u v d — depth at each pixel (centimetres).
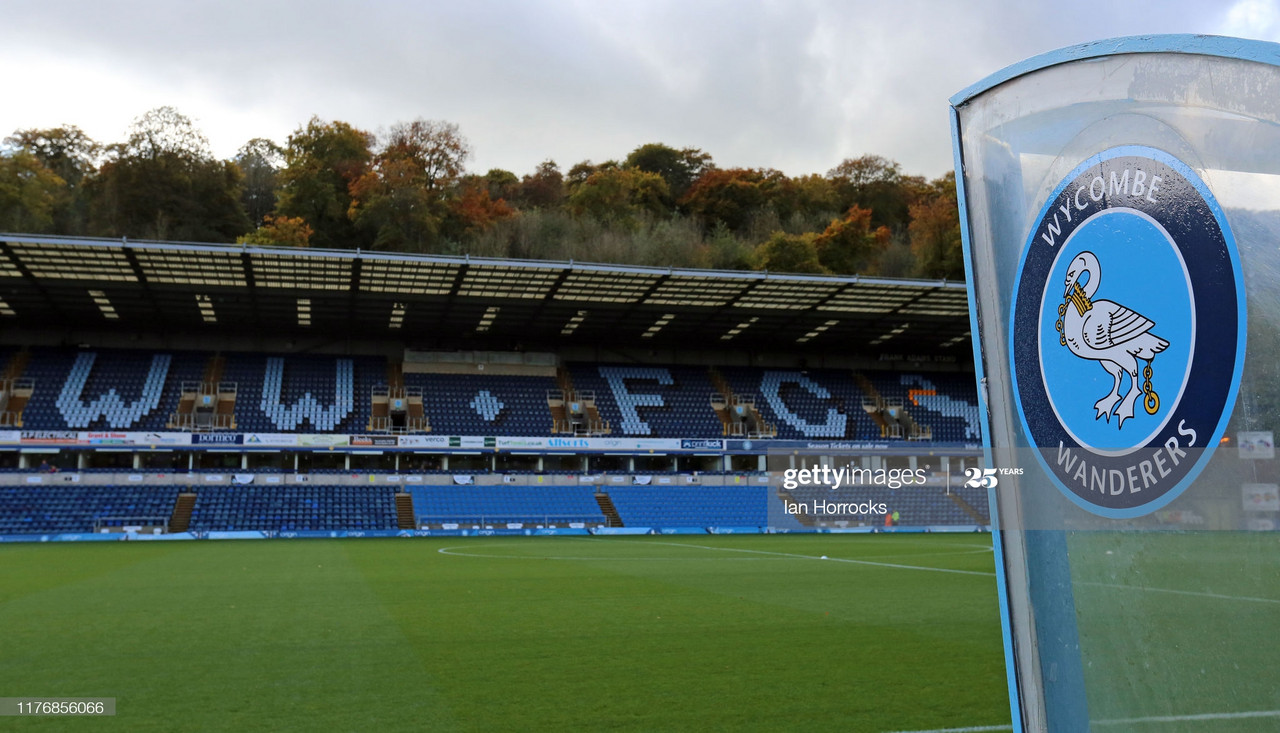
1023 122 254
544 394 4803
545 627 1175
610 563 2330
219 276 3666
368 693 786
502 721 694
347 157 7181
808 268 6988
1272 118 186
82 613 1316
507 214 7325
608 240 7162
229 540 3478
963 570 2100
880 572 2041
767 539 3625
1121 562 225
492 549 2939
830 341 5069
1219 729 202
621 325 4641
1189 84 206
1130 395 216
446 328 4638
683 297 4122
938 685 821
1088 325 227
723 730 670
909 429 4919
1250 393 190
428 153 7181
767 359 5306
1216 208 197
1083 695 236
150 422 4041
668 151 8750
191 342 4609
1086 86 234
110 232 6400
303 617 1270
